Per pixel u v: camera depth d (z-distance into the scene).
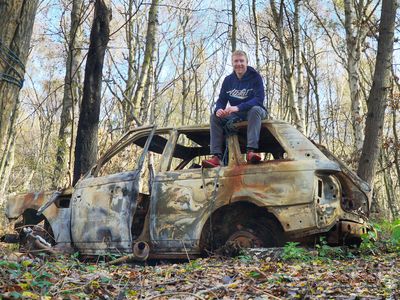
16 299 3.46
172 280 4.76
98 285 4.21
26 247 6.70
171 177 6.64
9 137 19.91
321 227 5.98
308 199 5.95
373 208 13.09
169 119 40.31
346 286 4.39
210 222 6.34
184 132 7.05
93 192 6.94
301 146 6.26
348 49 14.37
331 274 4.87
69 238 7.08
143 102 17.06
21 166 30.27
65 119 14.38
